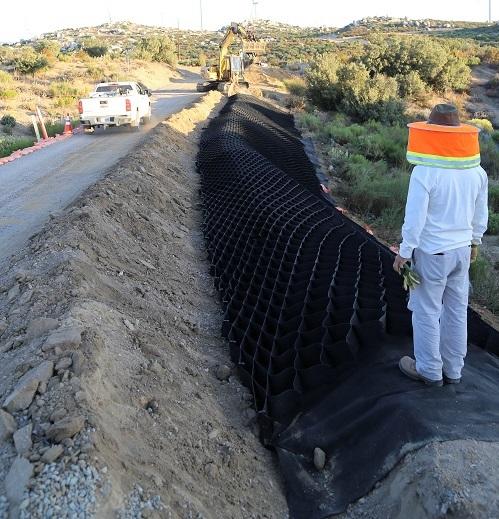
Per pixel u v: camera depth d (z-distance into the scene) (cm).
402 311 550
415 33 12444
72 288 507
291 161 1647
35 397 351
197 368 507
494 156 2214
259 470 402
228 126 1669
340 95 3186
